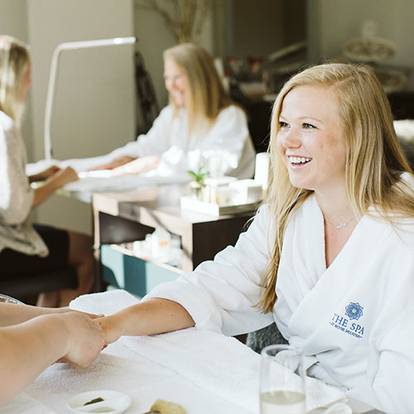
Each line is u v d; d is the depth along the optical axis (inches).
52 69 176.9
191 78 151.3
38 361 46.6
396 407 52.3
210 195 110.6
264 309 67.4
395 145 60.9
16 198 122.6
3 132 121.3
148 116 215.6
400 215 57.9
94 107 195.9
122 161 154.2
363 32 260.7
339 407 43.9
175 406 45.3
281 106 62.6
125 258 119.3
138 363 53.4
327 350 61.4
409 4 267.9
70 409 45.4
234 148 146.9
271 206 66.8
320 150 59.5
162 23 225.1
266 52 239.3
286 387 39.2
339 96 59.2
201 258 105.6
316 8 248.1
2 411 45.9
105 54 195.5
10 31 187.5
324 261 62.5
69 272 133.7
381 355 55.1
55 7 186.9
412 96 245.0
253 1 236.7
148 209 112.7
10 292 127.9
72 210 191.8
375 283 57.7
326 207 61.8
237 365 51.9
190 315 61.6
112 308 64.6
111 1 194.9
